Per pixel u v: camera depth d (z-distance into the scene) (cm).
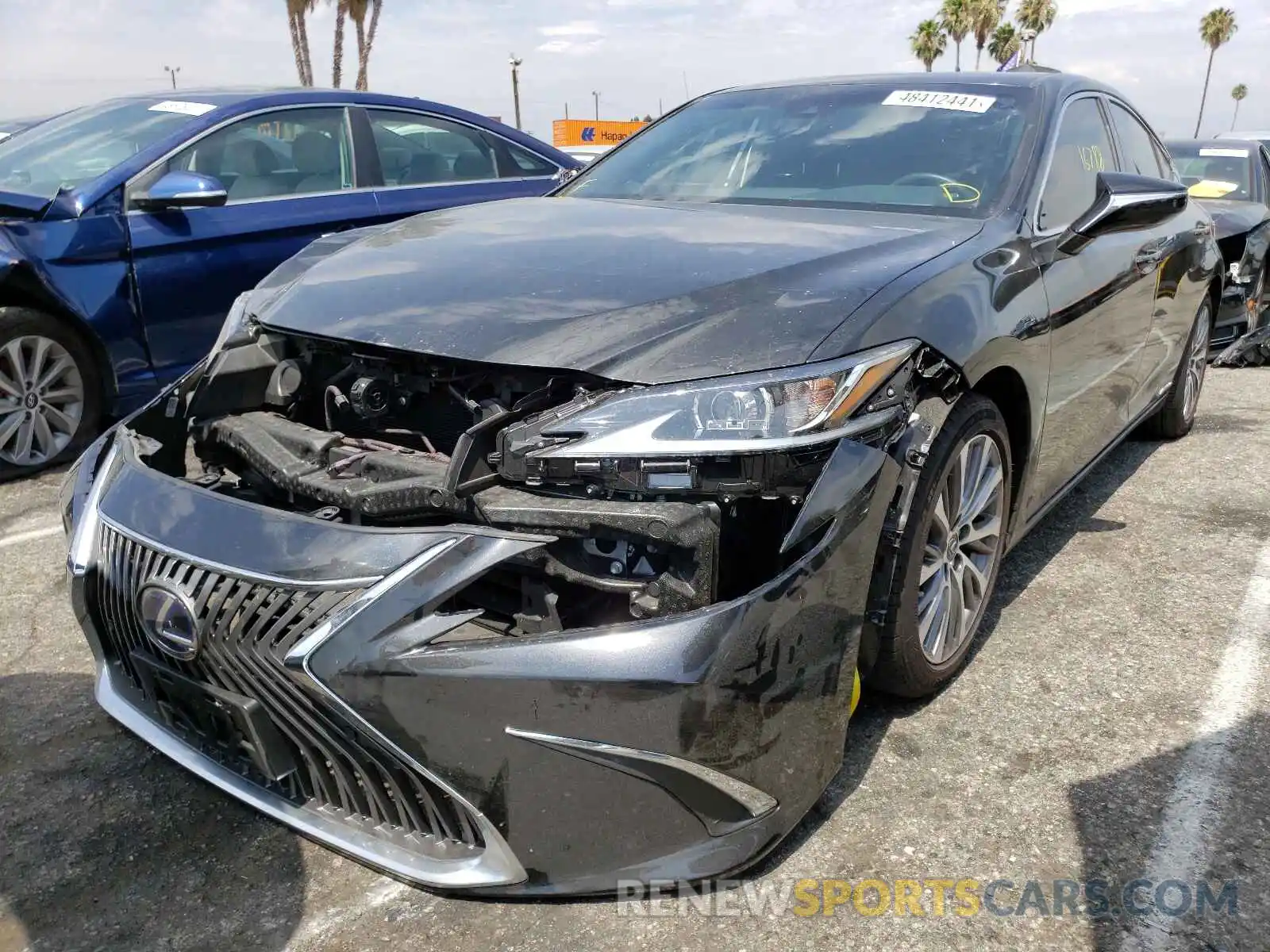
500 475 196
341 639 178
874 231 265
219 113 494
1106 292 322
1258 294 719
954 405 239
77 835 220
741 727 185
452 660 178
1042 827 220
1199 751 248
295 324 241
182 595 194
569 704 177
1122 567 357
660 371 194
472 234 277
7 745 252
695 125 374
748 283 220
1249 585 342
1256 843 215
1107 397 352
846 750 246
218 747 213
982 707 266
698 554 183
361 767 190
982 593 277
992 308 246
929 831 219
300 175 515
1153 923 193
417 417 234
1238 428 543
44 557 366
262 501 242
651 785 182
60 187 450
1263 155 807
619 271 231
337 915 197
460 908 198
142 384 468
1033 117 326
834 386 195
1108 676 283
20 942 191
